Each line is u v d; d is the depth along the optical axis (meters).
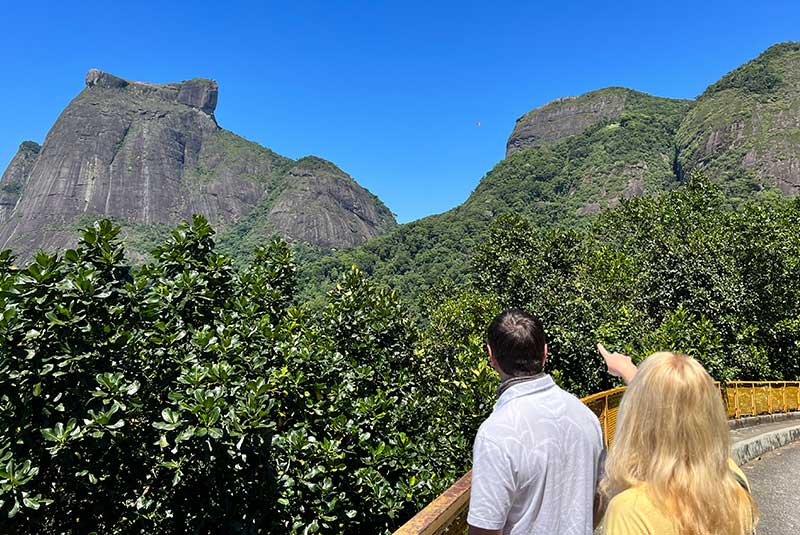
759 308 23.95
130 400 5.49
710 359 15.90
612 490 1.75
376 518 7.89
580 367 17.81
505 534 1.87
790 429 12.00
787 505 6.99
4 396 4.77
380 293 12.99
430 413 11.31
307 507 6.90
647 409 1.65
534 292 24.52
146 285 6.70
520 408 1.91
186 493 5.80
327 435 8.09
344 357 10.57
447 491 2.52
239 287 10.27
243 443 5.52
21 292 5.19
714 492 1.52
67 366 5.04
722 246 24.52
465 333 19.25
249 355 7.27
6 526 4.90
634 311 21.34
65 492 5.24
